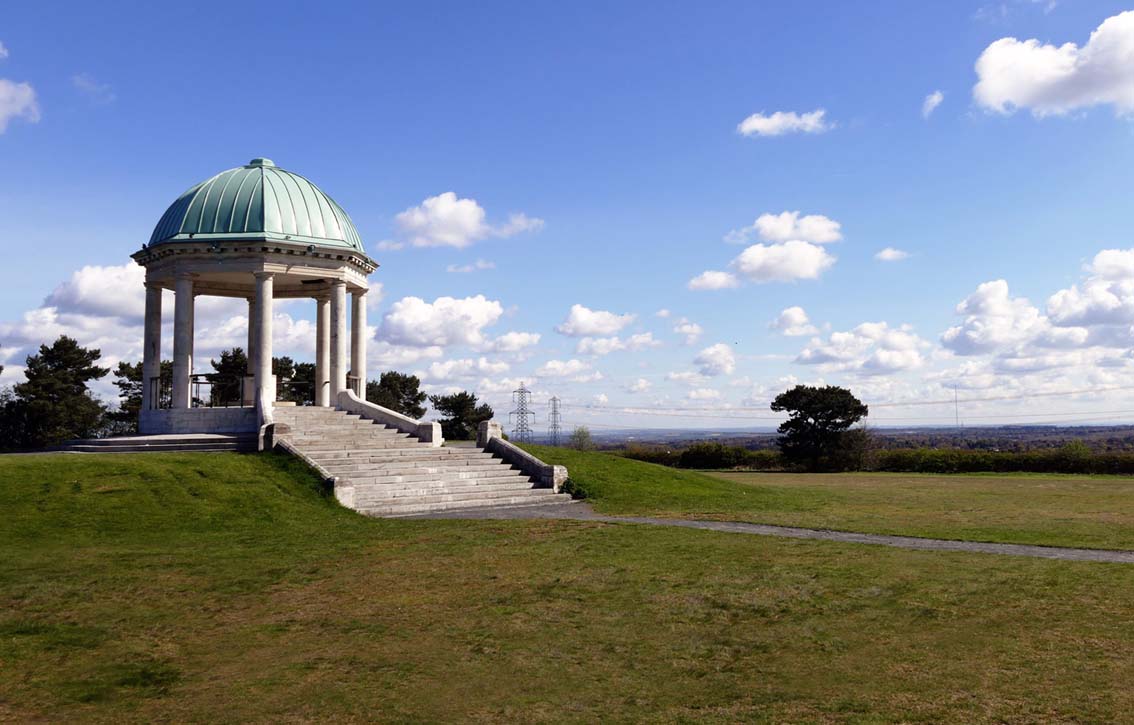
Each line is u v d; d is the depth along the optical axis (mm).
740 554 17516
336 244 35094
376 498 25703
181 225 33969
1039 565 16219
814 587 14477
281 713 9258
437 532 20453
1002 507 28234
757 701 9398
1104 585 14391
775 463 81625
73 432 70688
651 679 10219
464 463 30344
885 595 13891
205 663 10961
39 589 14578
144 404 34844
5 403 70938
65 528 20109
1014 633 11664
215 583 15133
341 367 35250
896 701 9258
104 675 10500
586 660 10961
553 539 19438
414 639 11930
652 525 21703
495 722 8969
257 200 34125
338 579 15445
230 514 22203
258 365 32750
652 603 13641
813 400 77375
